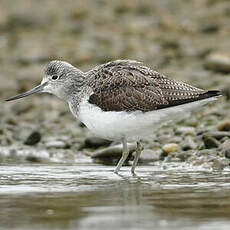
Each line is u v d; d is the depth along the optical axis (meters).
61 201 9.87
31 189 11.00
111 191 10.71
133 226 8.11
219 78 21.69
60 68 14.52
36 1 34.97
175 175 12.45
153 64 24.36
